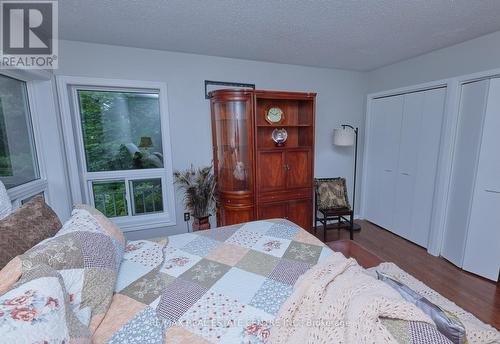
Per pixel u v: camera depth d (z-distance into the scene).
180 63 2.66
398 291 0.94
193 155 2.85
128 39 2.26
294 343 0.83
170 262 1.42
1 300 0.70
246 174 2.84
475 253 2.33
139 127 2.71
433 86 2.65
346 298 0.88
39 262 0.90
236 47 2.50
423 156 2.83
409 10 1.78
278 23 1.96
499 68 2.10
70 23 1.91
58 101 2.28
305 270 1.32
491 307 1.89
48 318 0.69
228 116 2.75
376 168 3.51
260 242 1.68
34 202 1.25
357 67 3.30
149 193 2.86
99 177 2.63
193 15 1.82
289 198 2.95
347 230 3.43
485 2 1.67
